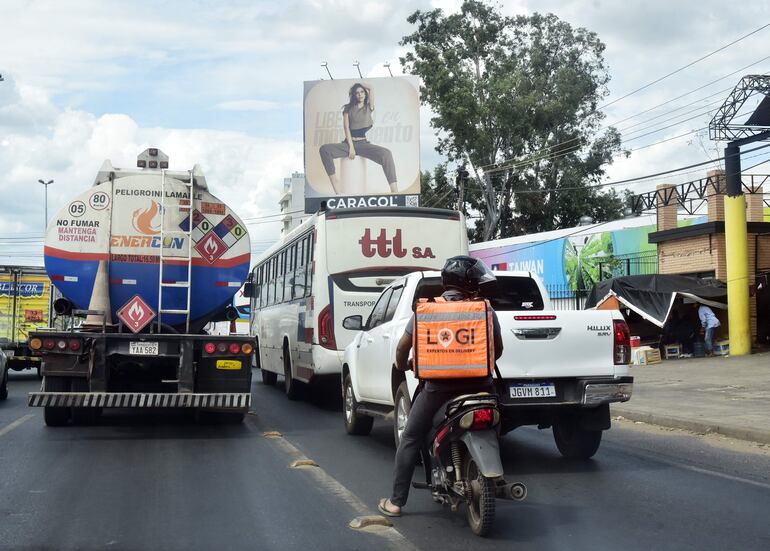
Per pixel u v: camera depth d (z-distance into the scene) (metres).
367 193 41.06
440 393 6.09
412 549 5.74
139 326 11.65
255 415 14.31
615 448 10.46
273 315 20.42
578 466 9.12
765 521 6.52
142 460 9.37
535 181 52.66
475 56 52.41
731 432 11.34
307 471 8.71
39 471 8.64
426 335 5.99
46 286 23.64
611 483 8.12
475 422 5.81
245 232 12.50
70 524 6.40
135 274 12.02
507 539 6.00
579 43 52.56
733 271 25.50
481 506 5.89
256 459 9.47
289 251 18.11
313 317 14.80
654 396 15.91
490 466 5.75
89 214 11.95
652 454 9.96
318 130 41.38
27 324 23.45
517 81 50.56
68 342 11.31
